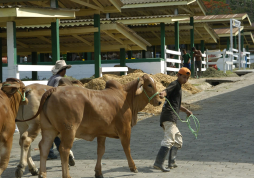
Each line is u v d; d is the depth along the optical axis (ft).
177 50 69.36
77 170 21.02
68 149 16.83
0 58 55.93
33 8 34.91
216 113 36.81
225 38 117.39
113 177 19.20
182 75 20.54
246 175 18.84
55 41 40.88
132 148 25.80
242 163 21.34
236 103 41.47
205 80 63.52
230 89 51.60
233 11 225.76
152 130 31.35
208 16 108.78
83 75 65.26
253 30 138.82
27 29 50.42
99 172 19.06
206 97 46.01
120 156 24.06
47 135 17.35
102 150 19.33
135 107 20.06
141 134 29.99
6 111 16.92
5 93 17.48
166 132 20.31
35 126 20.20
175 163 21.20
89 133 18.04
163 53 63.72
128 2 70.90
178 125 32.48
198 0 71.77
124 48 59.16
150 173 19.86
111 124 18.42
